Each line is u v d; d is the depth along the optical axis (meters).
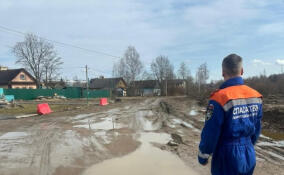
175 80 74.88
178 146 7.09
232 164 2.02
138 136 8.60
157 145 7.21
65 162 5.60
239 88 2.12
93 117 14.36
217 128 2.01
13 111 18.30
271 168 4.99
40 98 39.72
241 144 2.06
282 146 6.96
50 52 51.59
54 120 13.05
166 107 22.03
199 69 70.81
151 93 73.88
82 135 8.79
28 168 5.18
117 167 5.21
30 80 53.19
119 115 15.46
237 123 2.02
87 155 6.18
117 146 7.10
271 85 31.62
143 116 14.82
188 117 14.17
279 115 11.83
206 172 4.86
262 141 7.62
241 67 2.18
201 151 2.12
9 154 6.29
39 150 6.71
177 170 4.98
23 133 9.27
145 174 4.78
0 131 9.75
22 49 50.00
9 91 40.41
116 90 64.56
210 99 2.14
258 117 2.19
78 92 47.19
